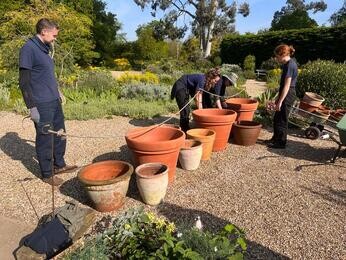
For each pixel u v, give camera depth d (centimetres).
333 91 741
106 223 301
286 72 485
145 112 752
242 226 303
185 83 536
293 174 422
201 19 3022
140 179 328
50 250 254
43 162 393
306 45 1938
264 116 691
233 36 2427
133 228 245
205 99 563
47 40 373
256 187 384
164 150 363
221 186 387
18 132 628
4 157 491
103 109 787
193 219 315
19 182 402
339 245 275
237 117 571
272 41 2141
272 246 274
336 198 357
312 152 507
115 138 585
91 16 2553
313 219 314
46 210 335
